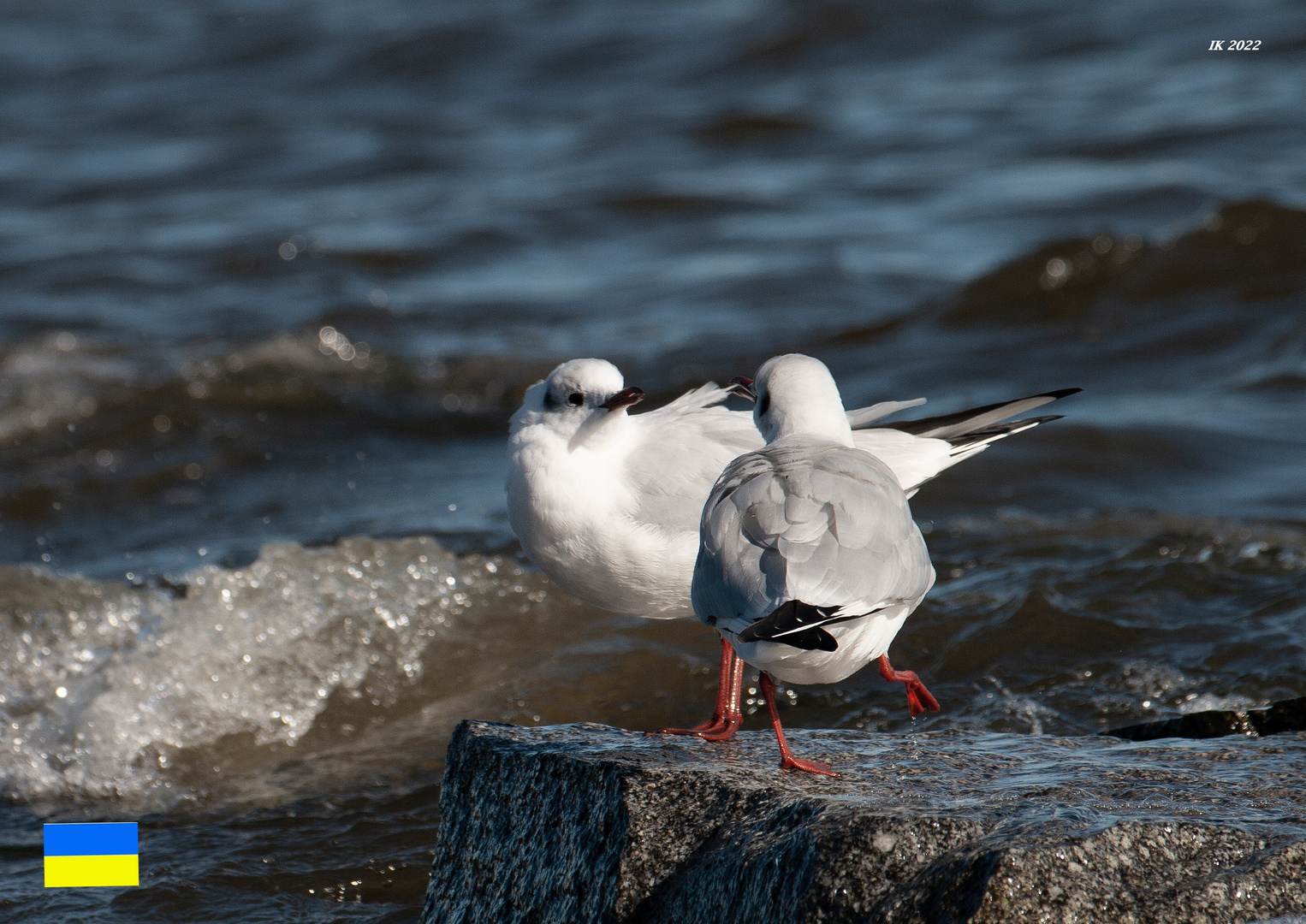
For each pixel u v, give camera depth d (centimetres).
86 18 5275
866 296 2216
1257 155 2698
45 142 3719
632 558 879
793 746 653
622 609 929
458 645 1061
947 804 541
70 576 1130
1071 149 2903
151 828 849
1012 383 1753
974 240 2452
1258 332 1822
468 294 2375
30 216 3028
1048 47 3644
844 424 689
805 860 513
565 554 888
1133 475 1388
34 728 973
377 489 1492
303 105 3944
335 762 929
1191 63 3375
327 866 782
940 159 2953
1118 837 501
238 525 1395
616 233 2684
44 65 4562
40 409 1752
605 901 567
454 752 677
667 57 3934
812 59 3781
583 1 4466
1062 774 592
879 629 586
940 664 970
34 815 880
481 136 3472
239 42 4506
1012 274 2069
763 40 3859
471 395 1902
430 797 866
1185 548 1125
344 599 1083
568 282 2420
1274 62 3291
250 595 1073
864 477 603
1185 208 2441
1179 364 1773
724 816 565
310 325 2195
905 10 3897
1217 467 1401
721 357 1972
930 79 3556
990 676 940
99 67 4484
